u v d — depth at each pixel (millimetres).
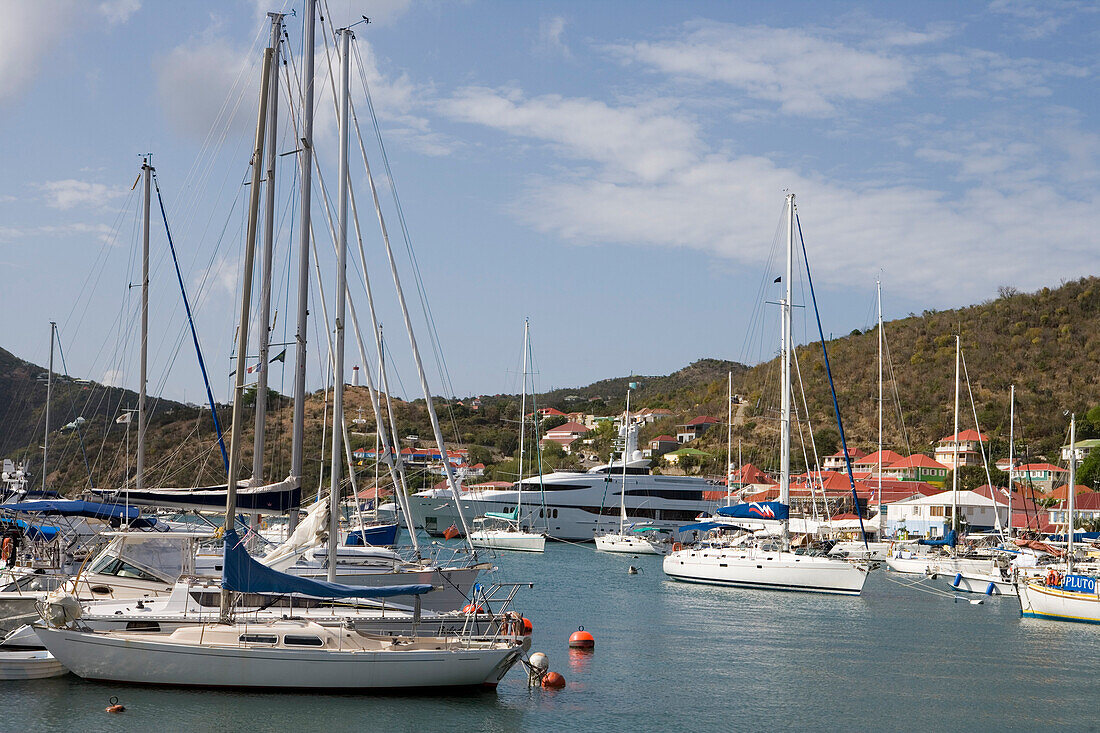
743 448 121625
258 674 20359
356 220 34344
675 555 49094
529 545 70062
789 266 48688
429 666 20953
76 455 61094
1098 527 72625
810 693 24359
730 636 32500
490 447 132875
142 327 39156
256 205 21812
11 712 18875
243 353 21422
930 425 124188
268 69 22281
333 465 24703
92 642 20312
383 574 27922
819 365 143500
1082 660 29438
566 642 30328
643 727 20547
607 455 136625
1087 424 116750
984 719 22344
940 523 76812
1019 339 140500
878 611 39969
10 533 29094
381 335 40281
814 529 68000
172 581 23547
